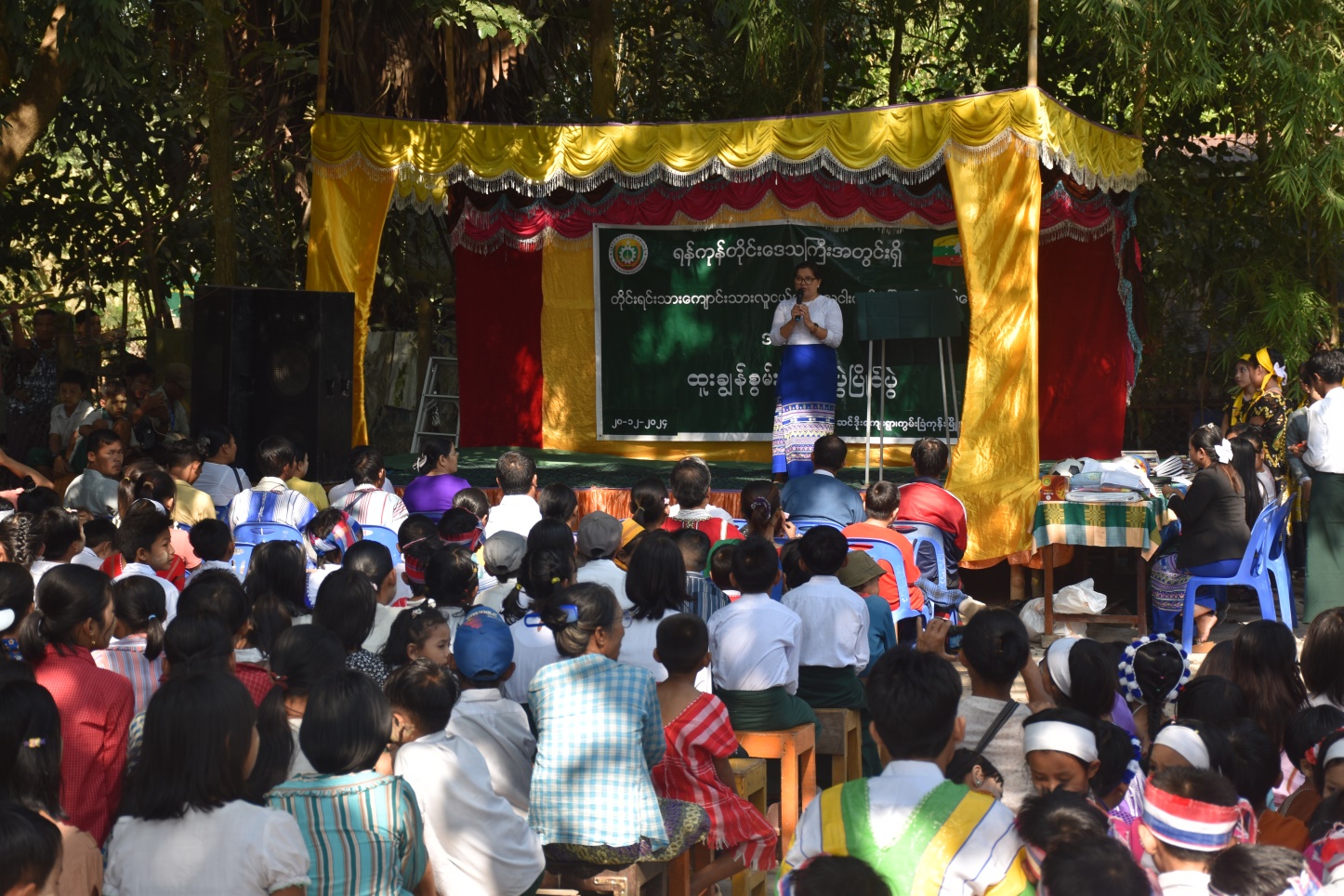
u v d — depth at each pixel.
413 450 13.27
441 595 4.97
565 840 4.06
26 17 9.39
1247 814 2.82
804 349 11.20
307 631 3.71
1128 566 10.85
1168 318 13.02
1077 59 12.15
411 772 3.66
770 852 4.59
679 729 4.48
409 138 10.97
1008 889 2.75
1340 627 4.38
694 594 5.52
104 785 3.78
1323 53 10.20
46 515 5.31
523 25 10.62
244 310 9.50
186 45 12.38
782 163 10.17
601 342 13.07
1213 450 8.23
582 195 13.00
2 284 14.93
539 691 4.16
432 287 15.86
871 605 5.93
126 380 10.52
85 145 13.16
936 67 13.88
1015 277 9.45
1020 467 9.38
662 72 15.54
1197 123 11.95
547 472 11.68
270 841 2.87
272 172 14.21
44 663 3.84
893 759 3.03
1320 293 11.67
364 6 12.77
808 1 11.80
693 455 12.85
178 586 5.98
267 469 7.43
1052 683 4.23
